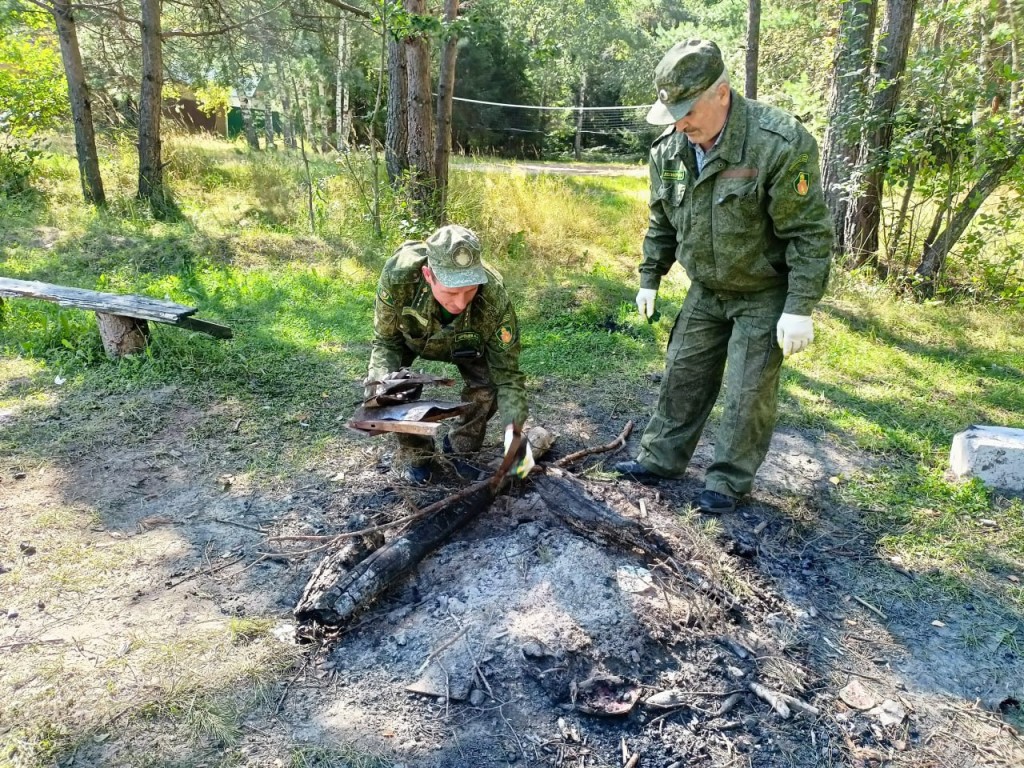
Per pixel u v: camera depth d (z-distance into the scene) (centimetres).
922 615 287
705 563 289
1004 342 646
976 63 750
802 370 552
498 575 276
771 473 392
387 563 266
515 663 242
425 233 847
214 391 459
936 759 224
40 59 1084
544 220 1030
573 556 282
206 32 983
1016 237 902
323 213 949
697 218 292
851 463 409
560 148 3506
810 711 237
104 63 1153
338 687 236
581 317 653
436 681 237
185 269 731
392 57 887
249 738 216
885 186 998
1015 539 336
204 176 1182
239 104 1981
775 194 269
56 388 452
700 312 327
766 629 270
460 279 253
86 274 698
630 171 2212
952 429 454
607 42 3238
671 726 228
